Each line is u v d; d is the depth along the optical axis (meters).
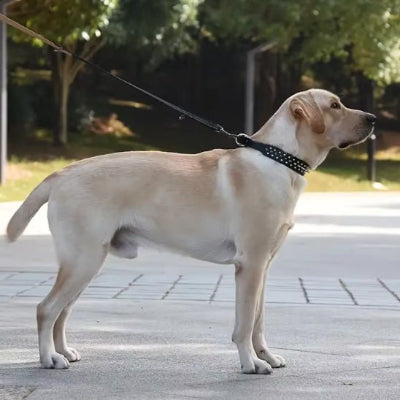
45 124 44.62
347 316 10.83
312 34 44.09
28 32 9.18
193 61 55.25
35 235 19.50
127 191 7.98
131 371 7.94
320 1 42.28
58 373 7.82
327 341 9.34
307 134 8.01
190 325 10.09
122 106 52.34
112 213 7.96
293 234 20.80
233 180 7.94
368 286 13.32
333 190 40.22
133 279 13.57
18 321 10.15
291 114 8.01
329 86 53.19
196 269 14.88
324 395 7.17
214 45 54.28
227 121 54.47
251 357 7.90
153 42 42.16
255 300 7.93
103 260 7.98
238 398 7.06
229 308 11.23
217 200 7.95
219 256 8.08
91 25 26.38
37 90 44.81
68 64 41.38
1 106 29.02
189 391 7.26
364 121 8.09
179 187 8.00
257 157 7.96
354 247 18.53
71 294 7.97
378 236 20.72
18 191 29.92
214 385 7.47
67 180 8.02
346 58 48.34
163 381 7.59
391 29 43.75
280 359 8.17
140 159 8.10
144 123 50.72
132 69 53.03
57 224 7.98
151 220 8.02
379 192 39.44
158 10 39.34
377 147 52.66
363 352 8.82
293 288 13.00
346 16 43.16
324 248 18.25
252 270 7.92
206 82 55.75
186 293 12.34
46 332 8.01
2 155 29.70
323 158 8.20
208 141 50.19
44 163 37.88
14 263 15.23
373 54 43.84
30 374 7.78
